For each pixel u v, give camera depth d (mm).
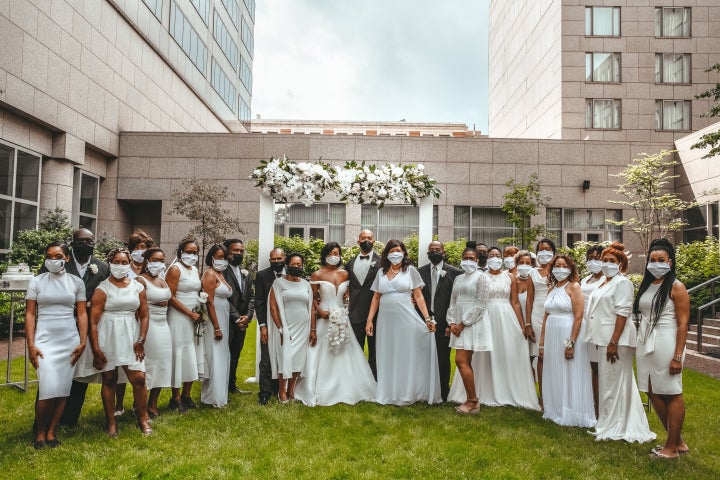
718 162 17375
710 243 15656
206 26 27891
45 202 15586
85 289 4977
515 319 6586
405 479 4211
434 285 6836
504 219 19312
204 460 4477
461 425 5594
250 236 18844
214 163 19031
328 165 7652
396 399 6461
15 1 13406
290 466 4391
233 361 6793
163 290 5602
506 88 34719
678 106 25344
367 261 6934
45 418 4695
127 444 4793
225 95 31562
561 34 25516
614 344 5211
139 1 20203
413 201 7551
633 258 19250
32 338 4625
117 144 18891
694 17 25531
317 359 6574
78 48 16281
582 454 4785
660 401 4957
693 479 4270
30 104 14078
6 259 13039
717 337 10516
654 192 18594
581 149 19312
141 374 5145
